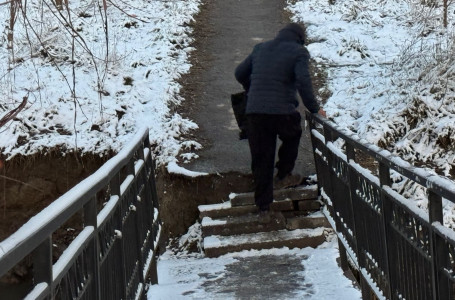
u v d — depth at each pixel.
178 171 8.71
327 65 11.38
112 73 10.86
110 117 9.96
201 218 8.34
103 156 9.41
